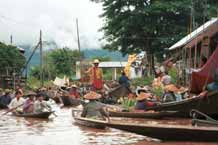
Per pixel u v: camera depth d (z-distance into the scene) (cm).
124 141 1234
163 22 4012
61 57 7244
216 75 1584
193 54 2755
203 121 1226
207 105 1600
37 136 1366
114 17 4138
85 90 3369
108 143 1211
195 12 3694
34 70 6925
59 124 1689
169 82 2255
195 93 1695
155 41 4003
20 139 1304
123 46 4222
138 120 1756
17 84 4541
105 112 1606
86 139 1288
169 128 1153
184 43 2670
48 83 5606
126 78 2589
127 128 1182
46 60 7250
